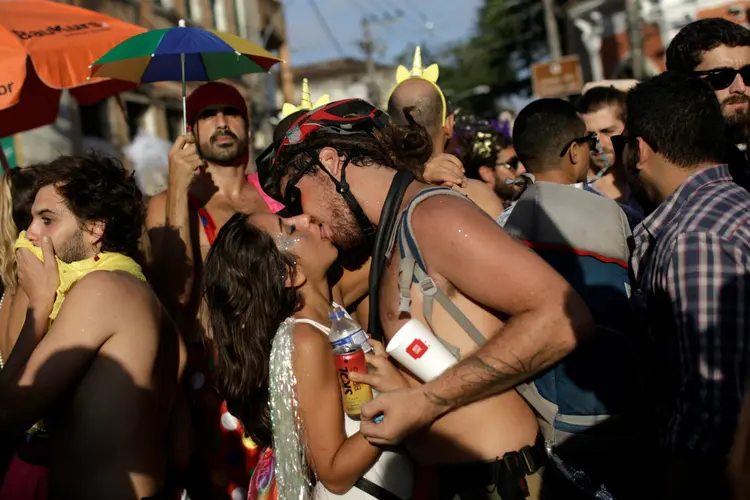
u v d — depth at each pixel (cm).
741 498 118
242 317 219
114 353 232
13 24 406
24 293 281
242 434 315
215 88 369
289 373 209
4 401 225
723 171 221
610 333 224
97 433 228
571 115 282
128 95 1348
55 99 520
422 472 212
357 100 238
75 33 412
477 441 202
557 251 235
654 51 1797
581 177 290
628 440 222
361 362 205
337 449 208
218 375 229
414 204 200
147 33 361
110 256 251
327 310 230
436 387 188
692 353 194
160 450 246
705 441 188
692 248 198
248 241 220
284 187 235
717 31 288
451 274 193
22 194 296
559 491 210
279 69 2402
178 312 335
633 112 232
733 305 192
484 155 448
